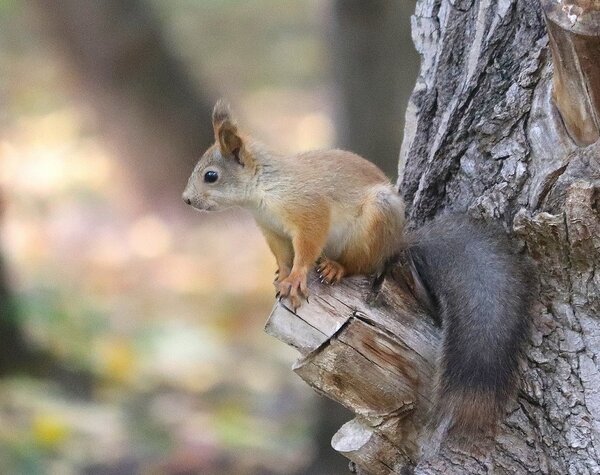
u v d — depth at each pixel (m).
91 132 26.94
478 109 6.81
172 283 20.55
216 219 23.16
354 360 6.23
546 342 6.14
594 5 5.71
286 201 7.21
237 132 7.57
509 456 6.05
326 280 6.64
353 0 13.01
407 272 6.47
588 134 6.08
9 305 15.30
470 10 7.44
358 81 13.16
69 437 13.27
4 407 13.73
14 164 25.72
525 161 6.32
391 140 13.14
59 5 22.64
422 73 7.69
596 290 5.97
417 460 6.23
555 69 6.10
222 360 17.00
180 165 23.59
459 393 6.04
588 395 6.03
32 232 22.44
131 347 16.95
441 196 7.00
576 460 6.02
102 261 21.42
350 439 6.34
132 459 12.98
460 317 6.23
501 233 6.39
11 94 29.14
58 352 15.77
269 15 32.25
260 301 19.61
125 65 22.89
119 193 24.17
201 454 13.21
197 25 31.41
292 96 28.12
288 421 14.76
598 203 5.75
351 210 7.04
